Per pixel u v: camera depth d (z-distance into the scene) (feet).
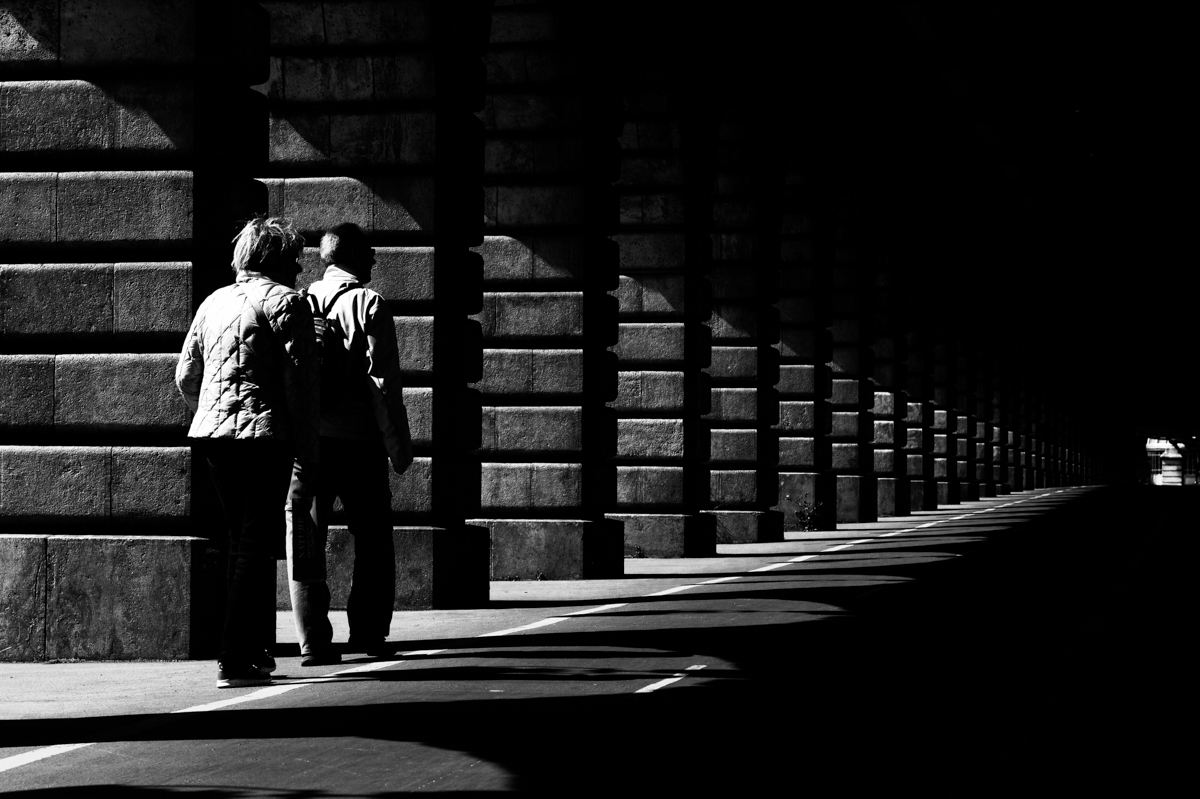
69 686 26.25
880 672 27.09
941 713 23.00
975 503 153.79
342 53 43.98
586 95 53.62
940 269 144.97
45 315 32.17
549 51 53.26
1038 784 18.45
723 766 19.11
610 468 56.54
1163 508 106.01
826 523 89.15
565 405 53.67
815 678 26.35
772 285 80.07
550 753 19.84
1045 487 254.88
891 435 114.93
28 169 32.60
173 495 30.86
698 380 67.62
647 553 63.82
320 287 31.45
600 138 55.16
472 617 38.37
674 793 17.65
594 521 52.85
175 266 31.78
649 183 65.77
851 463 101.76
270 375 25.71
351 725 21.84
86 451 31.22
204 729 21.62
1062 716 22.90
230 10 32.50
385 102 43.83
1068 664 28.17
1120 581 45.73
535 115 53.52
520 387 53.78
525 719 22.29
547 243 53.83
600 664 28.22
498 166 53.88
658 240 65.77
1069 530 77.30
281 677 27.20
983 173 139.95
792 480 89.30
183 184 31.81
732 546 73.05
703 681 26.00
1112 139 123.34
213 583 30.73
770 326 79.71
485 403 54.34
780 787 18.01
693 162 66.03
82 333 32.04
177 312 31.71
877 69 100.73
